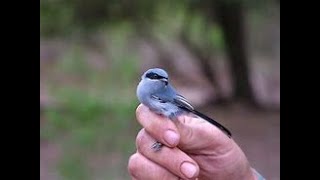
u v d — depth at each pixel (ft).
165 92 1.78
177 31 10.21
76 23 8.62
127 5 8.64
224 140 1.80
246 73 10.22
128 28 9.46
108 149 4.03
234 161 1.82
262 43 15.46
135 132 4.09
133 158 1.76
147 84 1.77
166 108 1.72
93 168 4.01
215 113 9.78
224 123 9.07
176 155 1.69
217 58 10.76
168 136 1.68
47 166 5.04
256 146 7.63
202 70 10.42
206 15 9.60
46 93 5.23
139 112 1.75
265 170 6.57
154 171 1.71
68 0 8.48
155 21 9.21
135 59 4.51
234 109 9.96
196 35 10.37
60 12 8.54
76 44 7.82
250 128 8.65
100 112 4.05
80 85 4.59
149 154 1.71
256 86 11.72
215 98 10.33
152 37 10.07
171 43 11.38
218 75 10.52
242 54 10.14
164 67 11.58
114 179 4.00
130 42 9.91
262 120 9.16
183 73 11.85
